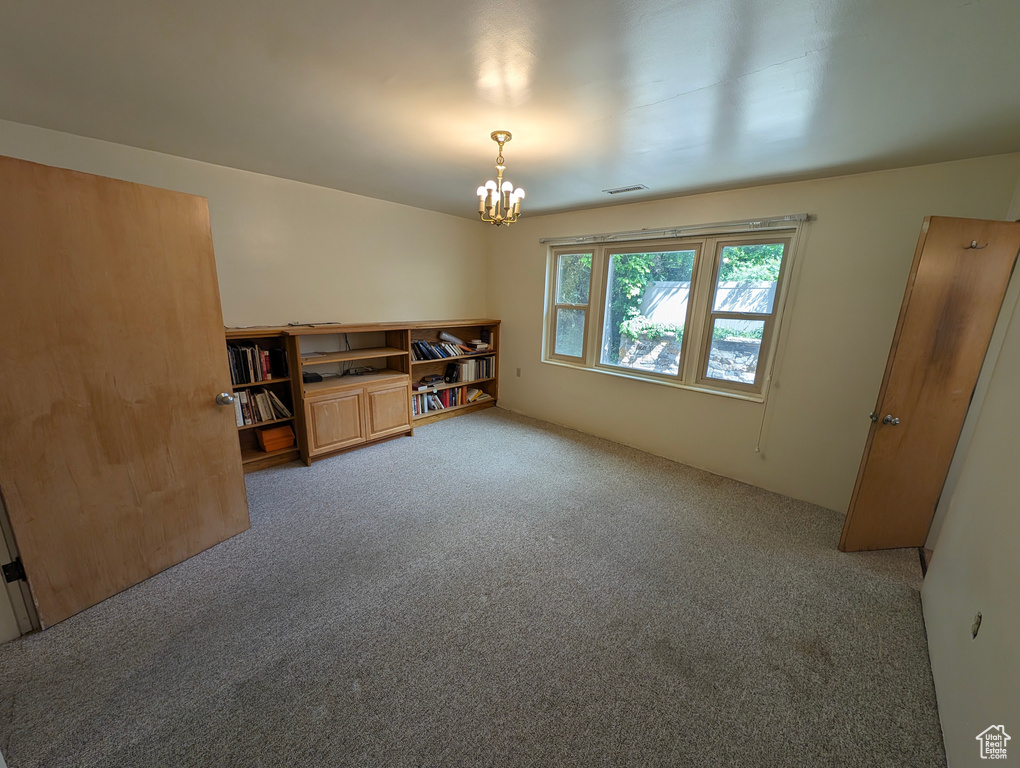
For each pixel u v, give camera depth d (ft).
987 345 6.70
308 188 11.07
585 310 13.57
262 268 10.59
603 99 5.54
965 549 5.08
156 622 5.66
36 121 6.98
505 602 6.22
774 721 4.54
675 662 5.24
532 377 15.31
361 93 5.62
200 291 6.73
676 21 3.89
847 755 4.21
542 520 8.54
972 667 4.09
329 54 4.69
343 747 4.17
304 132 7.16
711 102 5.52
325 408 10.94
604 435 13.46
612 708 4.64
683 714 4.59
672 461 11.76
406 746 4.20
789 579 6.86
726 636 5.66
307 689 4.77
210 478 7.23
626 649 5.42
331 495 9.39
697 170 8.45
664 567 7.11
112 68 5.10
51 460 5.32
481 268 16.08
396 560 7.15
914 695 4.86
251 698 4.64
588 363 13.70
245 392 10.19
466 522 8.40
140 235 5.89
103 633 5.45
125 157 8.21
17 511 5.08
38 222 4.93
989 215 6.97
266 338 10.95
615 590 6.52
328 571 6.82
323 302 11.90
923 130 6.02
